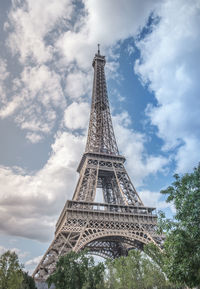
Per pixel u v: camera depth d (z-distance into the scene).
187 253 38.84
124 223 121.81
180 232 39.66
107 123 178.38
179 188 43.62
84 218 117.25
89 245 146.00
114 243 150.62
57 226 140.25
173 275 42.44
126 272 106.94
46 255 102.69
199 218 38.06
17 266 68.31
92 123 176.62
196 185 40.44
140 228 121.31
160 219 45.41
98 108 186.62
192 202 39.06
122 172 150.38
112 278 114.62
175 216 41.34
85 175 143.00
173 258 42.91
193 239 38.75
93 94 197.25
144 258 110.50
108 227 117.38
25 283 81.88
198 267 38.62
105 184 166.12
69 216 115.56
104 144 168.12
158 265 105.38
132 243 127.06
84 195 135.25
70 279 76.12
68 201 122.25
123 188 143.38
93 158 151.25
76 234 111.75
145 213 131.12
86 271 79.88
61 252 100.50
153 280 104.56
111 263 119.56
